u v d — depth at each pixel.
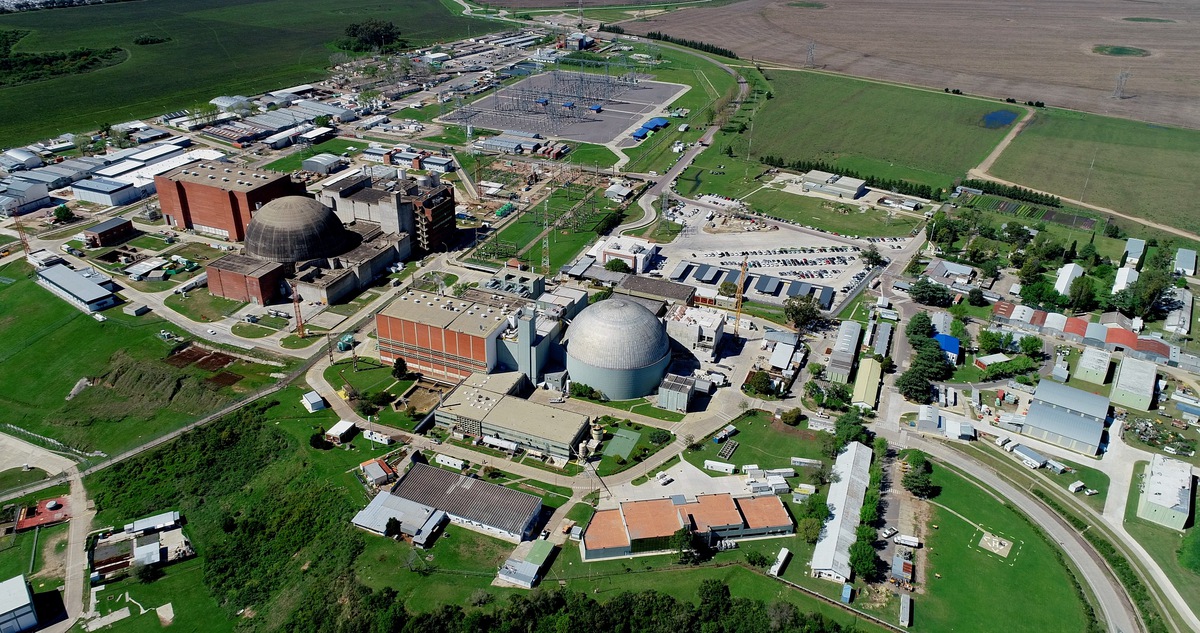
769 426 183.00
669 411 187.75
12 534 153.25
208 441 175.62
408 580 138.88
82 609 137.88
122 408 190.75
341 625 132.25
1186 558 147.12
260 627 135.62
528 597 134.12
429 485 158.50
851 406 188.75
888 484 164.62
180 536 153.25
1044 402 185.88
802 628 127.94
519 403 180.62
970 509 158.75
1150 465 167.62
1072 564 146.62
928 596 138.38
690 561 144.25
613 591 137.88
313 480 162.12
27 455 175.88
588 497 159.25
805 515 154.88
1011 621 134.12
